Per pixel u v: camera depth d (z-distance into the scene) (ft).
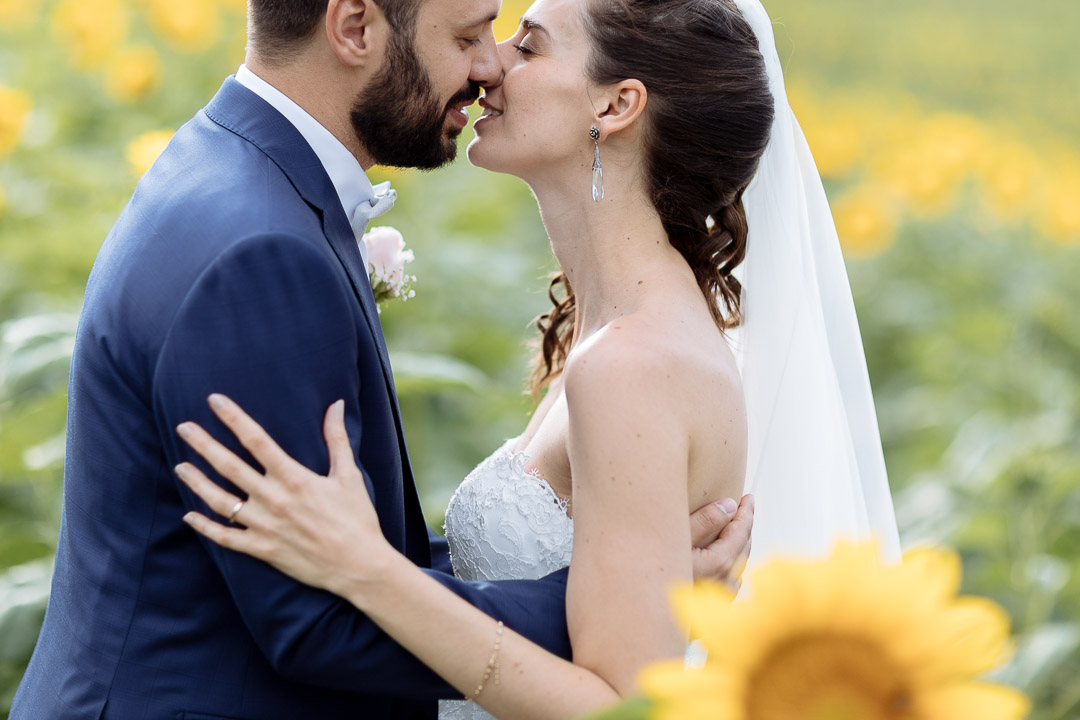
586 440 5.49
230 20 18.95
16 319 11.70
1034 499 12.14
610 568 5.32
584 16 6.23
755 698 2.91
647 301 6.07
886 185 21.93
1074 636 10.01
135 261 5.34
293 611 5.01
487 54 6.19
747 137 6.36
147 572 5.41
